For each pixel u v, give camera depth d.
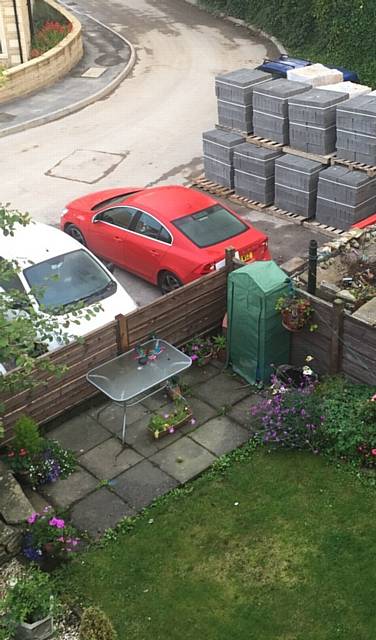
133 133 18.86
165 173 16.12
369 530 6.82
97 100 21.97
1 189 15.80
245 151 13.77
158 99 21.62
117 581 6.50
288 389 8.24
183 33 29.44
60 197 15.23
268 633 5.96
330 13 23.89
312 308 8.34
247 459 7.79
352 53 23.06
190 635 6.00
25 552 6.68
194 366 9.32
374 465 7.49
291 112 13.16
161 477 7.64
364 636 5.88
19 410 7.98
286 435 7.76
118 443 8.16
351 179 12.23
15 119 20.19
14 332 6.49
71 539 6.86
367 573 6.41
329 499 7.20
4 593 6.36
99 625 5.91
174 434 8.23
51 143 18.58
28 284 9.61
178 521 7.09
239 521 7.04
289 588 6.34
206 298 9.44
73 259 10.11
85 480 7.66
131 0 35.25
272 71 18.20
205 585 6.43
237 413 8.50
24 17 23.94
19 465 7.53
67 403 8.47
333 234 12.75
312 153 13.16
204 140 14.65
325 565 6.52
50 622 5.82
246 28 29.80
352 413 7.77
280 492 7.33
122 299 9.80
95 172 16.45
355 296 8.87
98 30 30.08
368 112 11.99
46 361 7.34
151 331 8.99
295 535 6.84
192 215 11.09
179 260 10.68
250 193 14.13
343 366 8.35
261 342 8.60
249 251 10.80
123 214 11.67
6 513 6.81
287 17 26.88
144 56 26.45
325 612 6.10
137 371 8.32
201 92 22.03
